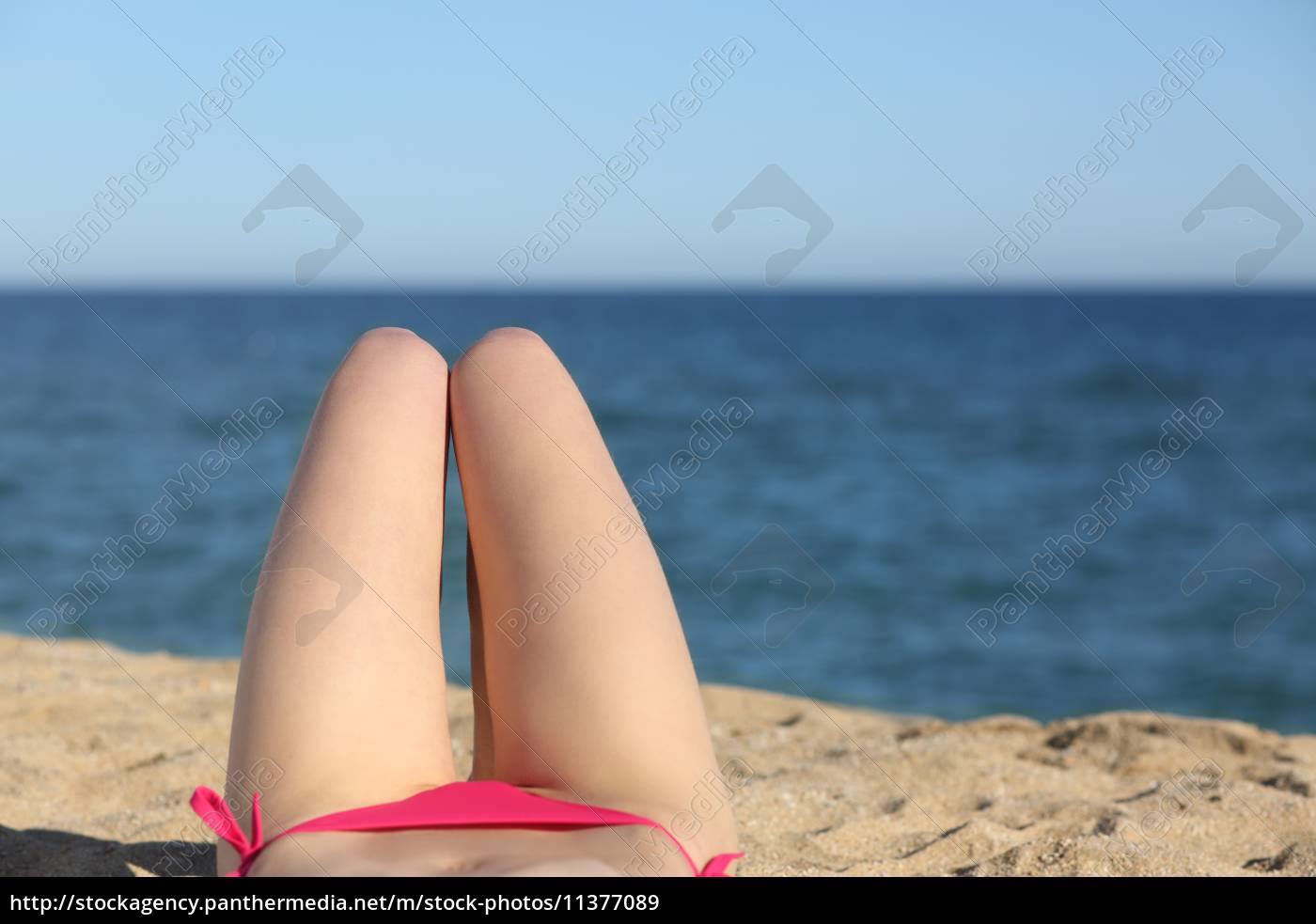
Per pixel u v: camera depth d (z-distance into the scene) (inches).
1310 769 124.8
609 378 1214.9
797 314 2982.3
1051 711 289.0
